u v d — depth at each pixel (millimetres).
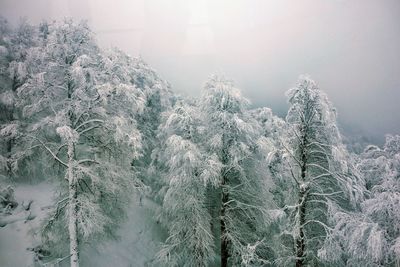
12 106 15477
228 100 12414
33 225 13148
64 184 11719
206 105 12805
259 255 13281
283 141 11898
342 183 11062
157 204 18844
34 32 18906
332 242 10570
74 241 10453
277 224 14719
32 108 10688
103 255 13602
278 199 15297
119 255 14062
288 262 11930
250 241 13203
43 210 14430
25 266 11195
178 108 13094
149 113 20922
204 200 12977
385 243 9148
